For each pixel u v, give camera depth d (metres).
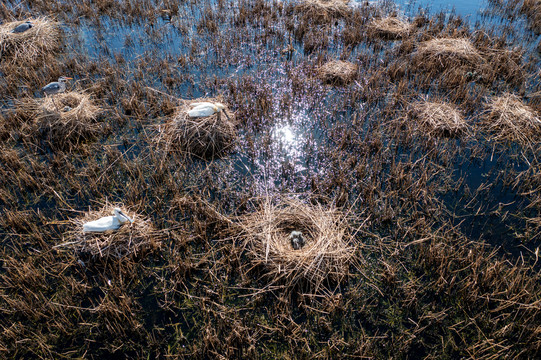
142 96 10.54
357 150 8.79
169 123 9.24
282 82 11.32
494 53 12.08
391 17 14.68
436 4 16.39
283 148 8.94
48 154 8.66
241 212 7.31
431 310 5.75
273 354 5.27
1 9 14.34
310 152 8.80
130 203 7.29
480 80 10.95
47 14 14.59
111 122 9.63
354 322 5.62
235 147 8.92
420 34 13.67
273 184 7.96
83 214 7.31
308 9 15.41
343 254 6.28
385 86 10.93
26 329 5.50
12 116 9.36
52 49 12.49
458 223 7.09
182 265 6.18
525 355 5.18
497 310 5.64
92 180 7.75
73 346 5.37
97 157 8.69
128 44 13.22
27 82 10.71
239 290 6.04
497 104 9.78
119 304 5.86
